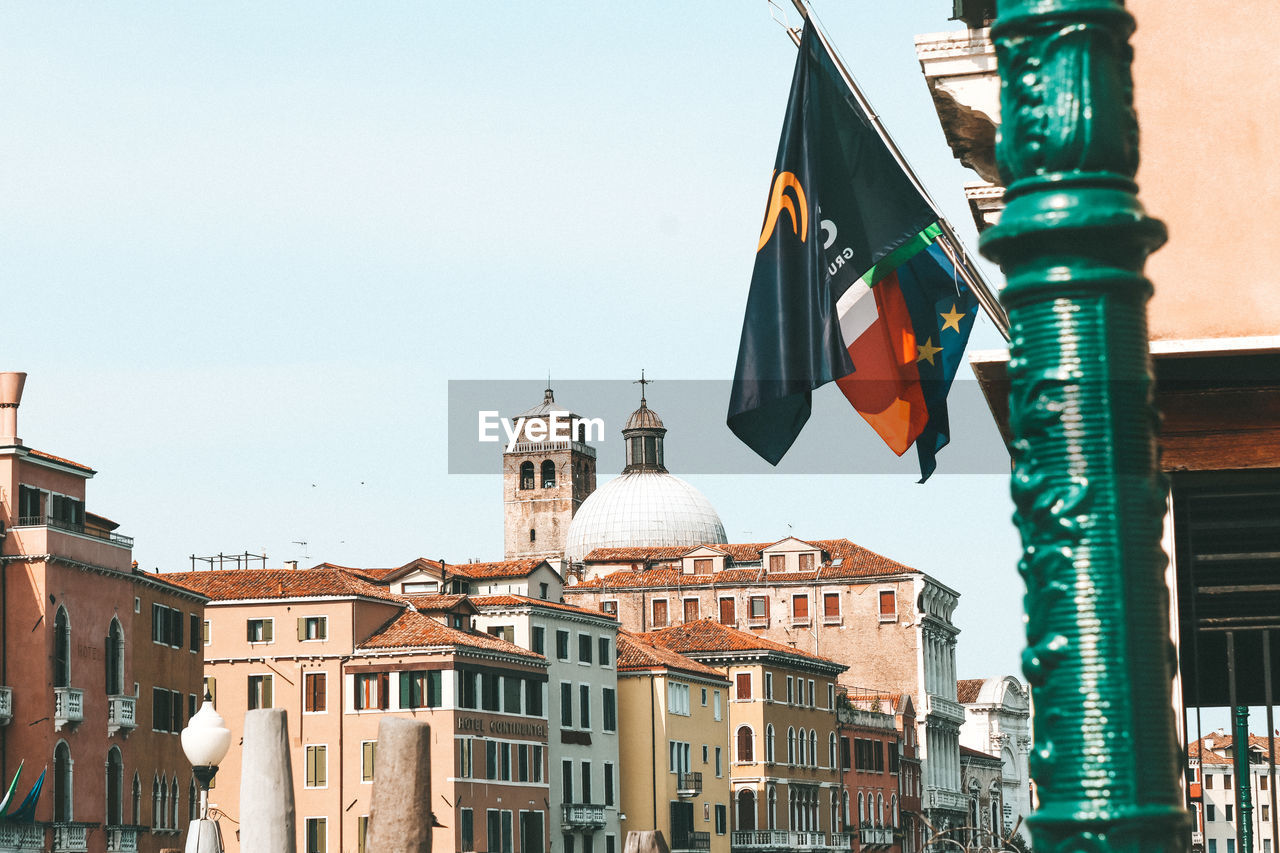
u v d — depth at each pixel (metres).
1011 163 10.52
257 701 165.12
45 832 119.81
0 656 122.50
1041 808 10.32
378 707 162.38
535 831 172.62
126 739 133.12
